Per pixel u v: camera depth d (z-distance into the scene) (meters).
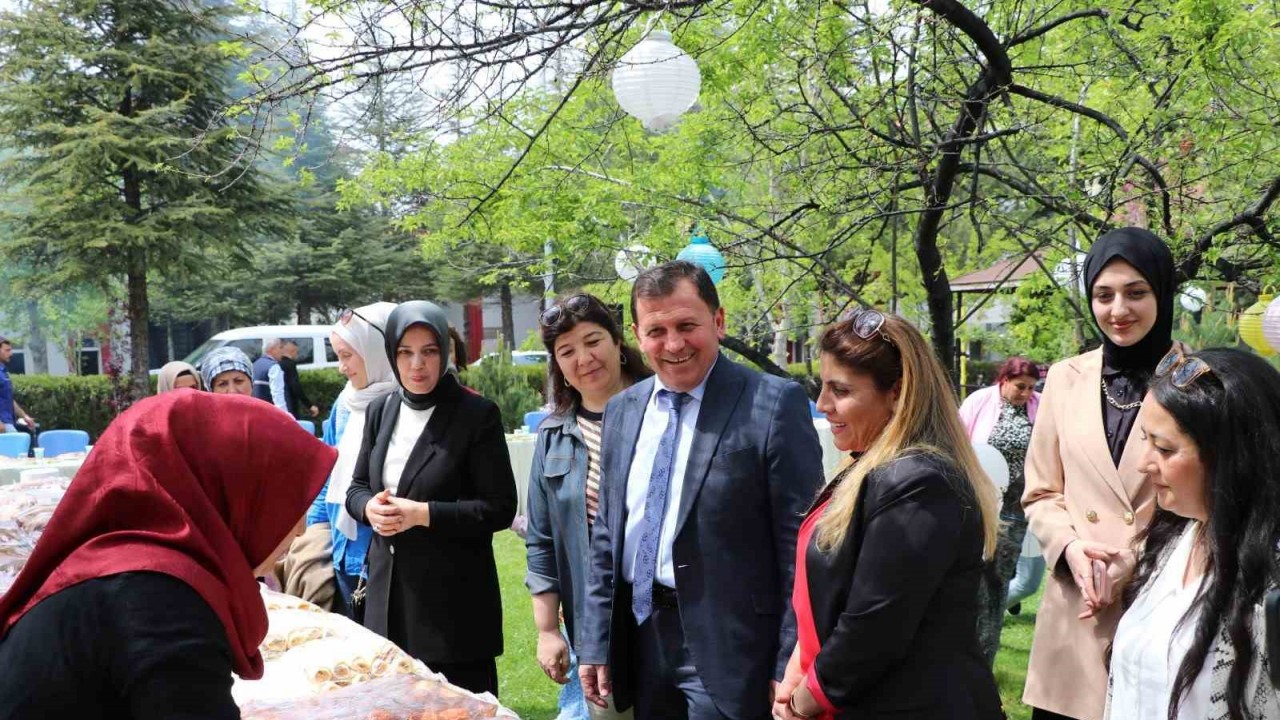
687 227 5.89
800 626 2.13
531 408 12.41
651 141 6.49
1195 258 4.88
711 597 2.42
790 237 5.95
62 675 1.34
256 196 20.30
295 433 1.60
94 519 1.45
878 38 5.07
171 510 1.46
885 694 1.92
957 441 2.01
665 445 2.57
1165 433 1.75
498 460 3.24
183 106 18.45
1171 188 4.80
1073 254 5.03
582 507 3.08
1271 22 4.68
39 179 19.02
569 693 3.57
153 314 29.72
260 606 1.57
